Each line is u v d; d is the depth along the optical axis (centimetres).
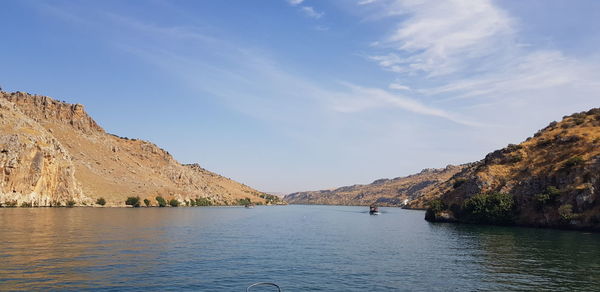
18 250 4347
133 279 3177
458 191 12469
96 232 6506
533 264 4156
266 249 5197
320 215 18112
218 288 3000
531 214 9438
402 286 3178
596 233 7606
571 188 8856
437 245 5841
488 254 4881
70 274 3262
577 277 3500
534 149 11569
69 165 17775
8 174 14625
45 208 14575
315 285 3186
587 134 10488
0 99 16975
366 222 12244
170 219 10981
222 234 7162
